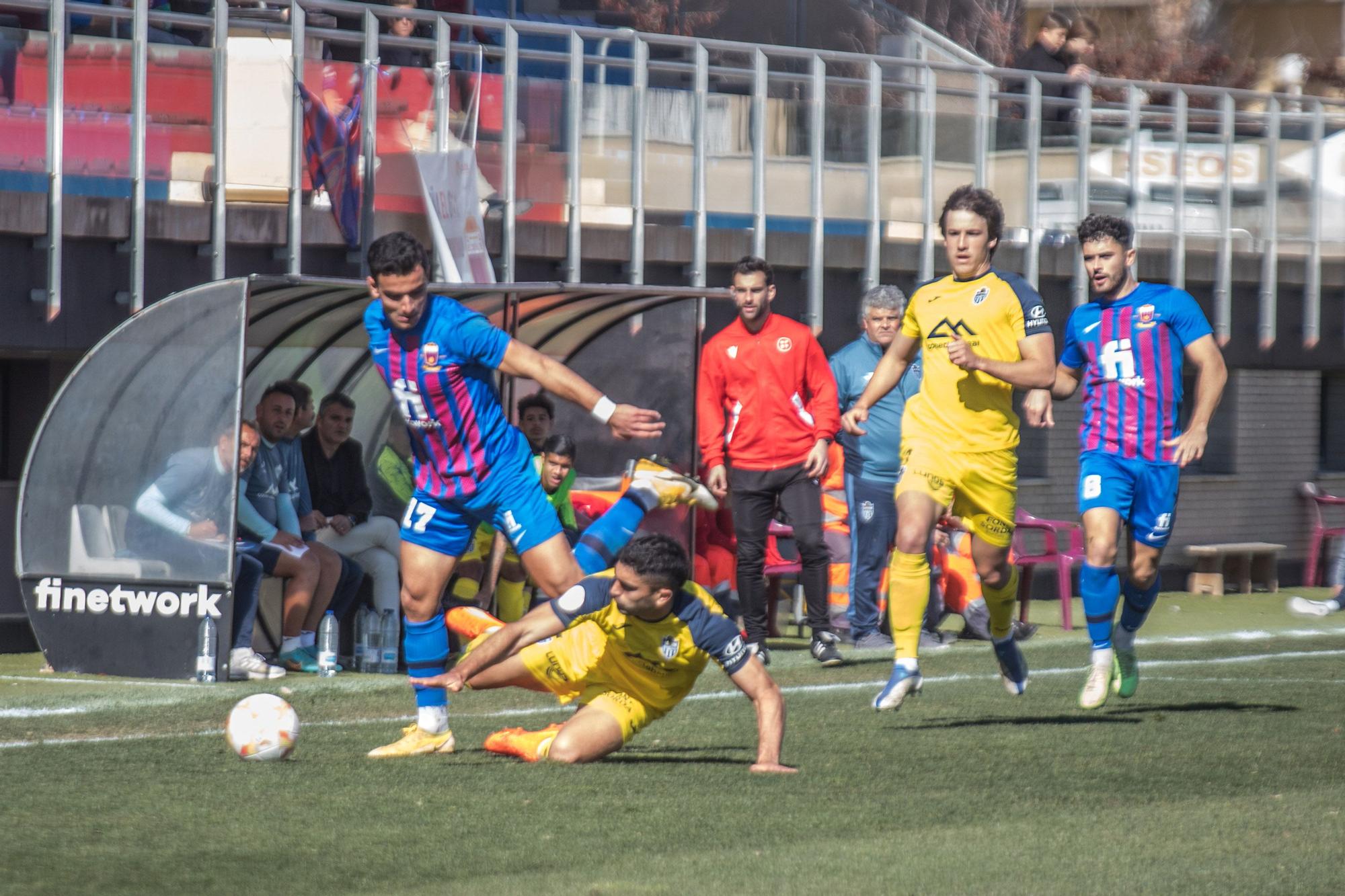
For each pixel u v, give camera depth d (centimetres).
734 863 1606
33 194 3403
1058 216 4988
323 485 3491
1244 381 5650
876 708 2538
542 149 4097
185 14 3634
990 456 2566
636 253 4250
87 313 3516
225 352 3142
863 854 1650
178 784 2006
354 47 3825
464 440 2212
